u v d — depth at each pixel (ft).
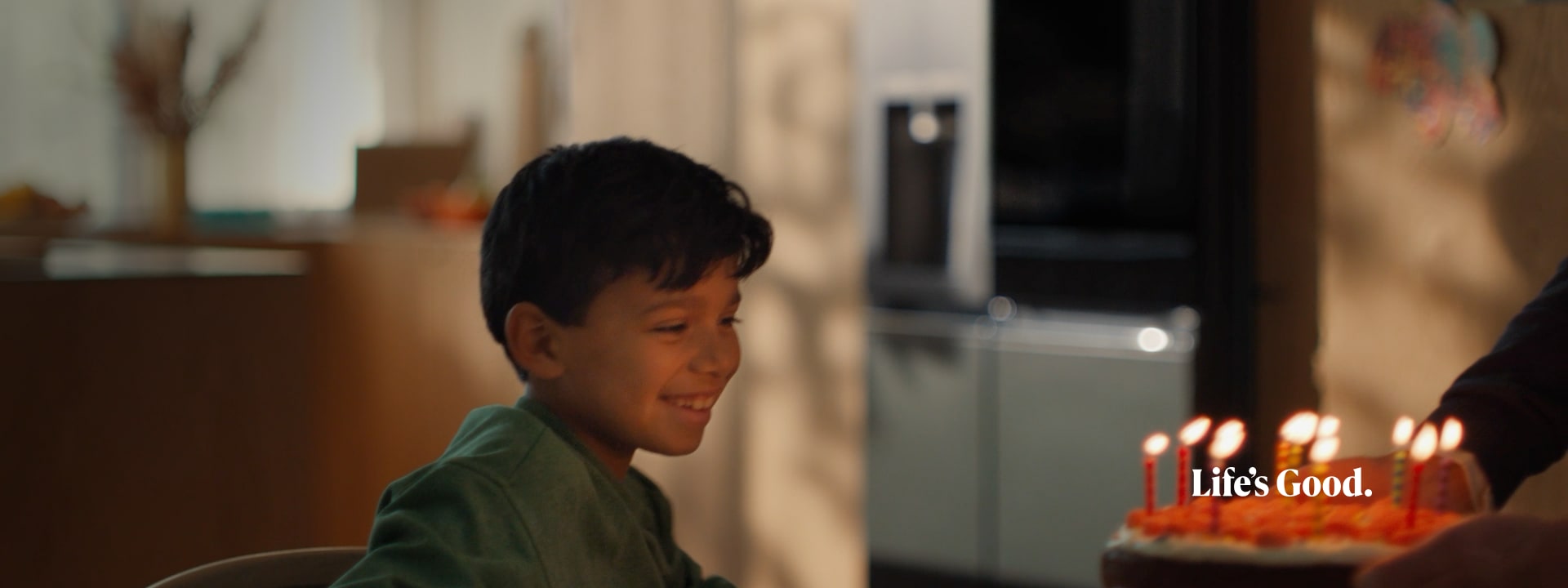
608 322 2.78
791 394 8.90
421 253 9.14
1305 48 7.66
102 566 6.36
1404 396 7.36
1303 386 7.68
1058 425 7.75
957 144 8.27
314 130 15.70
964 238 8.25
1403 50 7.27
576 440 2.84
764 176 8.91
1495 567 1.95
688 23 9.14
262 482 6.98
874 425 8.54
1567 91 6.66
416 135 15.07
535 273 2.82
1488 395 3.24
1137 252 7.58
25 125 15.30
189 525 6.68
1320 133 7.62
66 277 6.25
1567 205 6.70
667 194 2.79
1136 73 7.61
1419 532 2.26
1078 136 7.78
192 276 6.67
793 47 8.79
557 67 13.50
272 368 6.99
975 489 8.09
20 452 6.07
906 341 8.38
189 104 11.34
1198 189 7.47
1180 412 7.29
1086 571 7.63
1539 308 3.43
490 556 2.48
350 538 9.70
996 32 8.03
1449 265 7.16
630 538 2.85
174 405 6.61
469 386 8.89
